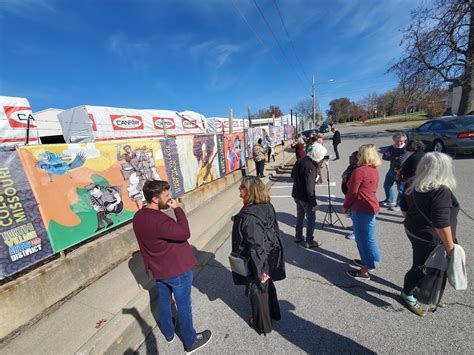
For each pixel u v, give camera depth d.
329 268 3.50
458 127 9.50
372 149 3.00
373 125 46.06
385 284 3.04
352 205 3.12
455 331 2.28
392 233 4.32
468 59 14.77
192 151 6.69
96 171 3.73
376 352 2.15
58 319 2.68
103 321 2.62
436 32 14.68
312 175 3.80
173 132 11.21
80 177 3.47
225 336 2.47
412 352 2.12
